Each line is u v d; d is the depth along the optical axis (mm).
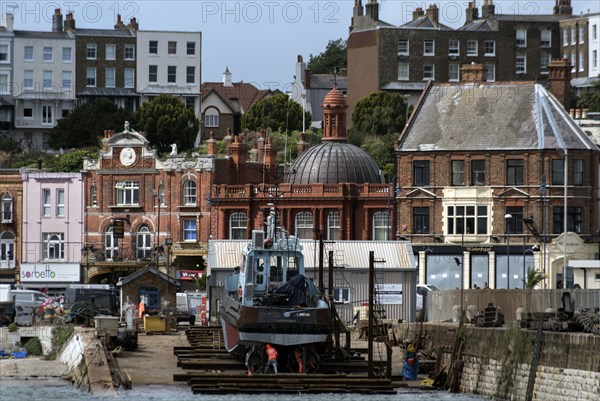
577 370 198500
